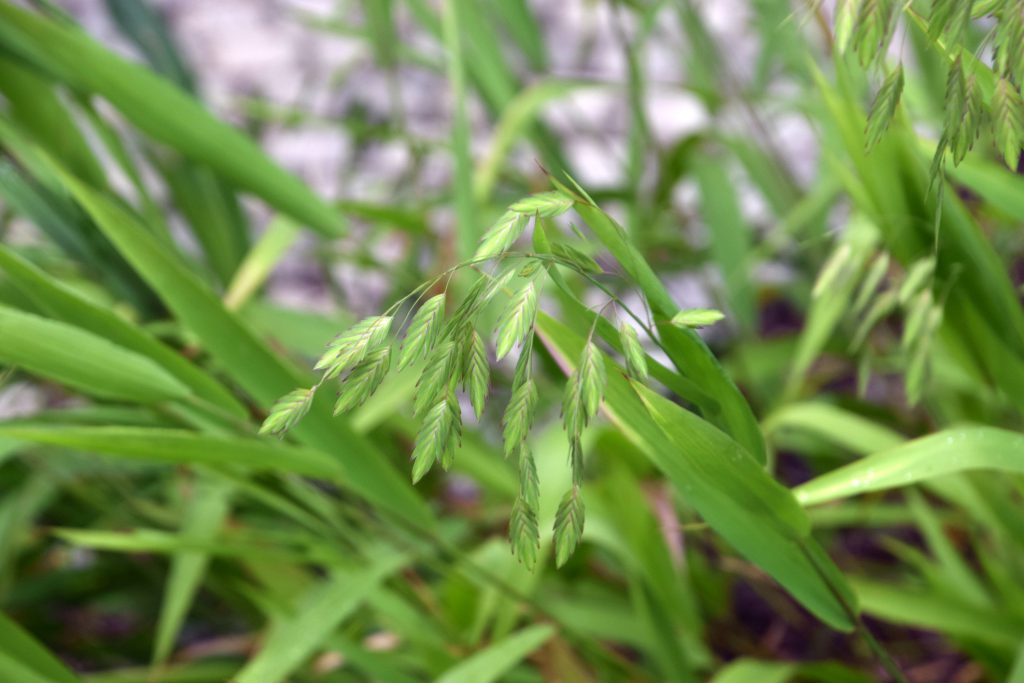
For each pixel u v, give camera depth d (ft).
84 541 3.35
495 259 2.12
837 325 5.05
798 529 2.47
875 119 2.14
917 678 5.11
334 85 6.91
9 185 3.48
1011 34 2.10
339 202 4.57
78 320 2.83
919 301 2.71
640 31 5.01
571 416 2.09
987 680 4.44
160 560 4.92
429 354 2.12
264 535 3.84
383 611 3.61
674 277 6.23
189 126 3.55
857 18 2.09
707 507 2.52
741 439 2.47
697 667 4.18
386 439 4.71
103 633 5.77
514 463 4.28
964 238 2.66
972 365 2.79
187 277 2.97
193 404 2.85
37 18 3.32
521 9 4.69
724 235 5.00
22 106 3.65
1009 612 3.43
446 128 9.07
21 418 3.01
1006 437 2.45
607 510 3.78
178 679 4.13
